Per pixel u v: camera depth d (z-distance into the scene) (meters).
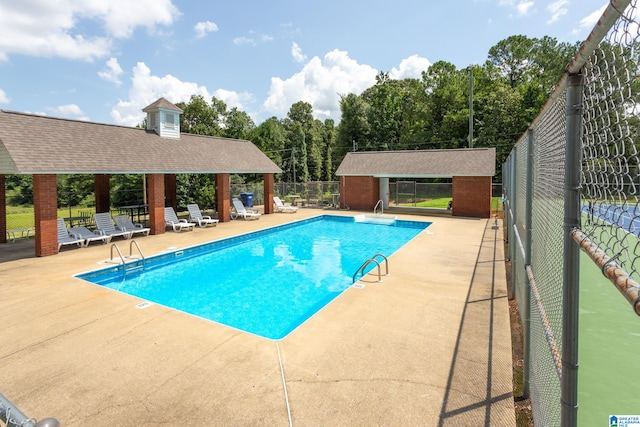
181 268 12.06
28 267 10.49
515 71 50.47
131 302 7.64
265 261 12.95
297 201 28.53
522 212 6.72
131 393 4.47
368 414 3.98
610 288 8.98
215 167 18.67
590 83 1.79
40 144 12.48
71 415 4.08
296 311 8.42
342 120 48.44
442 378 4.63
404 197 28.20
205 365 5.09
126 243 14.04
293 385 4.56
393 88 53.00
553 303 3.05
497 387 4.42
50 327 6.39
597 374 5.08
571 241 2.02
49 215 12.05
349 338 5.80
